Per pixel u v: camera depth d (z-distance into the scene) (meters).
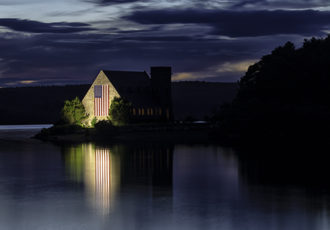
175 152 73.25
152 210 37.72
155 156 68.50
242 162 61.88
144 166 59.09
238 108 94.06
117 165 59.91
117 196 42.38
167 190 44.81
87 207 38.69
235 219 35.25
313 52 95.38
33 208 38.47
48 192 44.12
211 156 68.06
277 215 36.25
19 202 40.41
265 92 95.12
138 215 36.38
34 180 49.88
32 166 59.53
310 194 42.84
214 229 33.06
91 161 63.75
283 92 91.81
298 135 83.44
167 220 35.09
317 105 85.38
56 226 33.84
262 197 41.84
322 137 81.44
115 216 36.12
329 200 40.62
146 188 45.81
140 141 92.44
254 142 87.00
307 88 90.38
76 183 48.38
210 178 50.81
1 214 36.75
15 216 36.25
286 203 39.72
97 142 92.25
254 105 90.56
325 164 59.38
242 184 47.41
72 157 68.00
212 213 36.84
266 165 59.09
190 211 37.41
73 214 36.66
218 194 43.09
